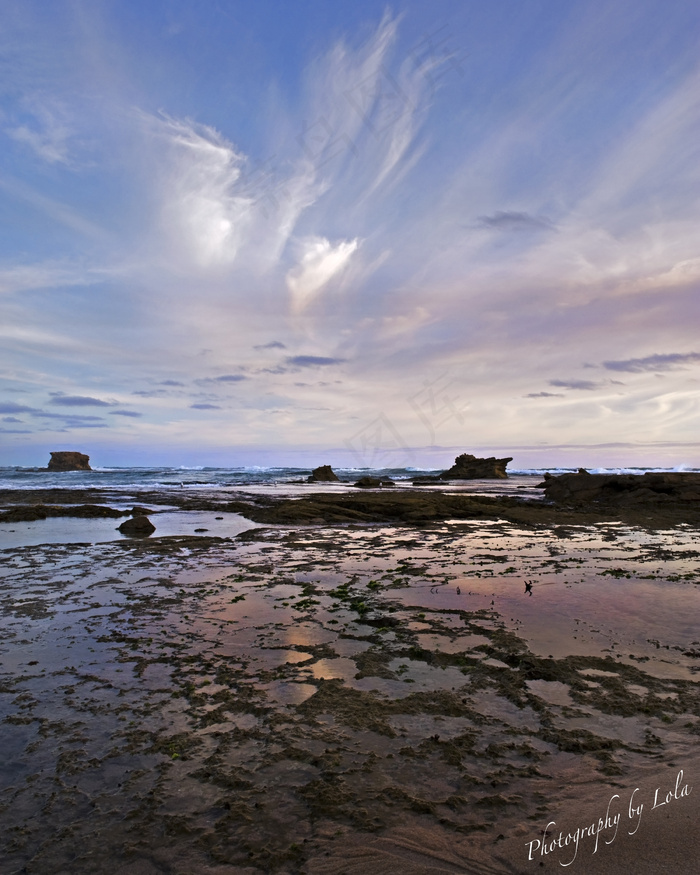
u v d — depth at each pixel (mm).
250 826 3115
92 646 6195
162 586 9109
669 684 4965
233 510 23547
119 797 3414
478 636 6391
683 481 23547
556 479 27312
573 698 4707
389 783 3490
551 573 9859
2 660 5781
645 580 9203
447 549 12797
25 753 3945
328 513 20047
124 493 34812
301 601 8055
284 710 4566
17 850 2965
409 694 4852
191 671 5445
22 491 36656
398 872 2742
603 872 2670
